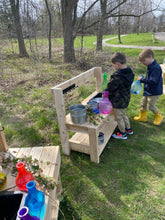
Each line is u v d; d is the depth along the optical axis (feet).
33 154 6.10
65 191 7.23
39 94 16.84
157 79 10.15
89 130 7.88
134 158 8.94
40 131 11.34
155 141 10.16
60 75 22.81
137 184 7.46
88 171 8.23
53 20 41.65
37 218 3.72
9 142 10.47
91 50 30.86
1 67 23.15
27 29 28.22
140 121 12.28
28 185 4.16
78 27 30.89
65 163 8.79
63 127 8.52
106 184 7.52
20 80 20.98
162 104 14.48
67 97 16.08
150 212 6.36
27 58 34.78
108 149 9.68
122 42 71.41
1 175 4.82
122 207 6.56
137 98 15.85
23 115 13.37
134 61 31.68
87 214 6.38
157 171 8.09
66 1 27.43
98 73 11.61
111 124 11.24
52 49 44.60
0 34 26.91
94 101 9.53
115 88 8.70
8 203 4.51
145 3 36.22
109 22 42.04
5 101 15.79
